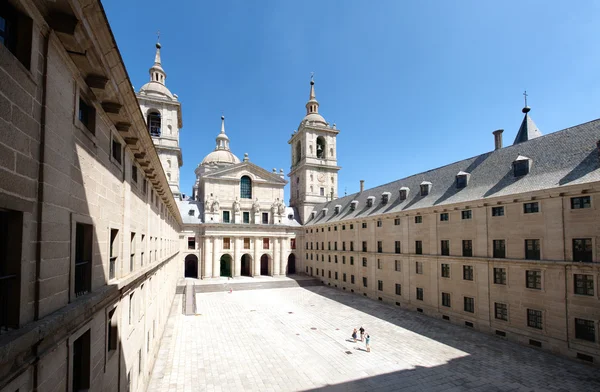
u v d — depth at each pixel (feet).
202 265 213.66
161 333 89.20
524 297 87.45
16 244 17.44
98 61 24.67
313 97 269.23
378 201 168.04
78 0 19.45
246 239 227.40
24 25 18.42
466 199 107.55
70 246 23.91
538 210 85.30
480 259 99.96
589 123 88.12
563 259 78.89
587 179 75.25
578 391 61.93
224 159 301.22
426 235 123.44
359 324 110.73
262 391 63.67
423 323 110.93
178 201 204.95
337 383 67.05
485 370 71.87
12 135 16.53
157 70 209.36
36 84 19.08
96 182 29.89
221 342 91.71
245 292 175.52
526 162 95.96
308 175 250.78
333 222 193.67
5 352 13.97
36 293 18.93
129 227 42.96
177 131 207.51
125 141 40.57
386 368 74.13
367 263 160.86
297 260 243.19
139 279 48.19
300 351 85.20
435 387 64.85
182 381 67.10
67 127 23.41
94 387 28.53
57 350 21.53
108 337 33.78
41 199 19.58
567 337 77.41
